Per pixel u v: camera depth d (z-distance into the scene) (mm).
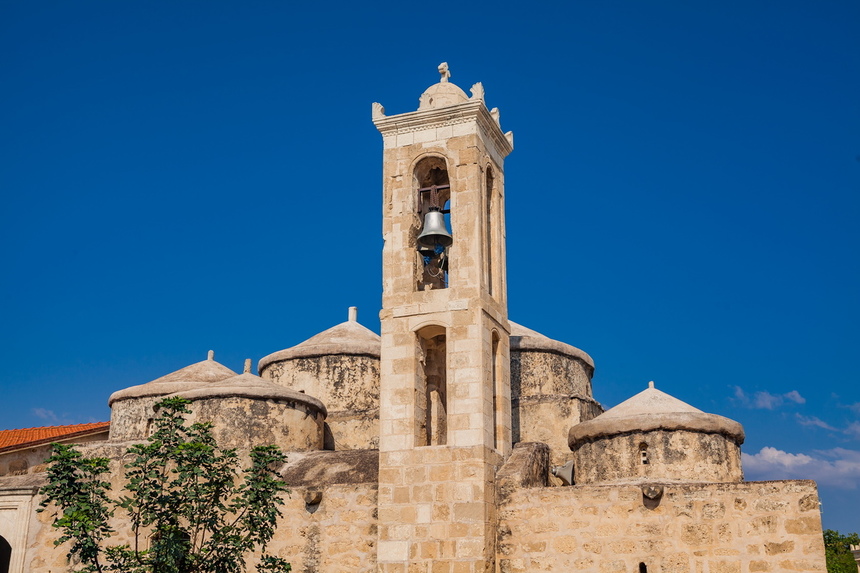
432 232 26516
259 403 30719
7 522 28797
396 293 26578
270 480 24062
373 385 34625
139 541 28062
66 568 28078
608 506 24062
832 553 53906
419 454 24969
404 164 27766
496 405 26359
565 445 33031
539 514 24578
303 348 35250
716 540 22984
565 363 34875
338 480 27578
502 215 28719
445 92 28656
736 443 28406
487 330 26000
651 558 23312
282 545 26562
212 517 24094
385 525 24719
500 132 29125
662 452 27109
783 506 22719
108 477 29109
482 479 24266
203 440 24406
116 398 34438
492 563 24219
